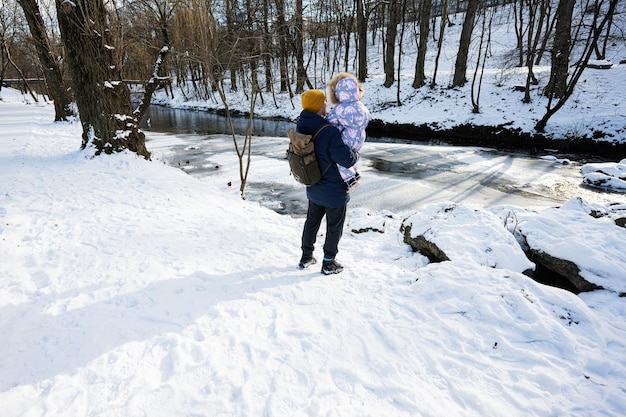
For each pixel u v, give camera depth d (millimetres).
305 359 2207
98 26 7562
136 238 4074
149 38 9133
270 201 7859
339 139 2664
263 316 2646
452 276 2934
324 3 23875
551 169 10562
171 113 29266
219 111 28984
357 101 2730
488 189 8742
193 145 14023
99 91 7758
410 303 2768
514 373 2035
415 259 3637
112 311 2682
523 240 3631
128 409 1841
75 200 5488
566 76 16016
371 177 9711
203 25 6586
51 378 2037
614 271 2848
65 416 1790
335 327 2510
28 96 35250
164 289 2982
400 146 13945
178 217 4898
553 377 1975
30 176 6902
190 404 1881
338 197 2893
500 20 32125
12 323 2523
